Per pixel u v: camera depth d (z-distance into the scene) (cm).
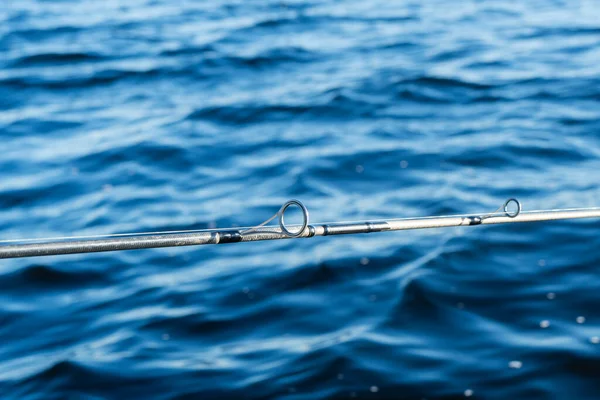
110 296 1056
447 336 898
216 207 1345
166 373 859
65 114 1825
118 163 1541
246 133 1672
